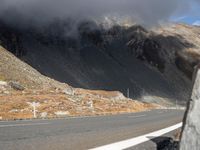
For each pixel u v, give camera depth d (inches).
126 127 695.7
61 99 2112.5
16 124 744.3
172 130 603.8
